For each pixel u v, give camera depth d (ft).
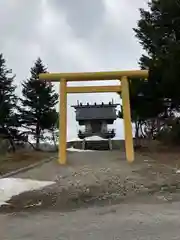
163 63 86.79
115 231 25.71
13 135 127.03
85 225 28.09
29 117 131.34
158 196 40.42
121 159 77.87
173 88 87.15
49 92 132.26
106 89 78.54
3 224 29.48
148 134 132.57
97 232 25.62
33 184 48.83
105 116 153.69
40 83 131.34
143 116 100.78
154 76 89.40
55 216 32.42
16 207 37.14
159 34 96.07
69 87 78.38
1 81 120.98
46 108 131.85
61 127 76.23
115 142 146.20
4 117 118.83
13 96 124.98
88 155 90.99
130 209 34.06
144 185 46.98
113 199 39.78
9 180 50.93
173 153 86.12
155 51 97.30
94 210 34.73
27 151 116.98
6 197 41.57
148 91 92.63
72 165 70.59
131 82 92.22
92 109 156.35
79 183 48.91
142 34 100.07
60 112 76.95
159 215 30.71
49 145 139.64
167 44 92.22
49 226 28.25
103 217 31.04
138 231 25.45
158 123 118.73
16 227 28.19
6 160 80.69
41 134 136.87
